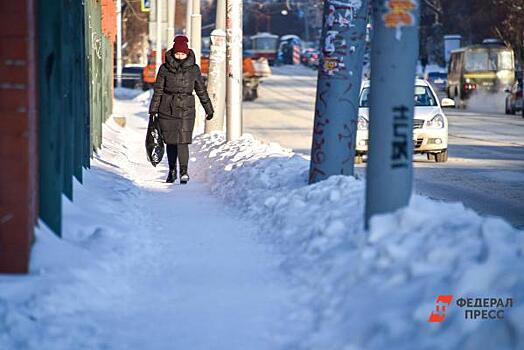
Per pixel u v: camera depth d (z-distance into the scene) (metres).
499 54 140.00
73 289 18.95
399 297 15.89
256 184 32.19
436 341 13.95
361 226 21.19
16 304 18.08
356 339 15.21
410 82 19.83
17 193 19.70
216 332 17.02
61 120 23.58
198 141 52.28
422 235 17.95
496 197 40.09
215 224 28.31
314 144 29.89
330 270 19.25
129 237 24.77
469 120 104.06
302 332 16.67
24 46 19.48
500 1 177.50
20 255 19.78
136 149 61.09
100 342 16.56
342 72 29.45
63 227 23.98
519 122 100.38
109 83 78.75
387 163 19.83
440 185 44.72
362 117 56.53
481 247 16.48
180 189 37.53
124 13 197.25
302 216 24.86
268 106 126.88
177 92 38.88
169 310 18.53
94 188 32.62
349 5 29.39
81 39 33.88
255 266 22.12
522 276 14.91
